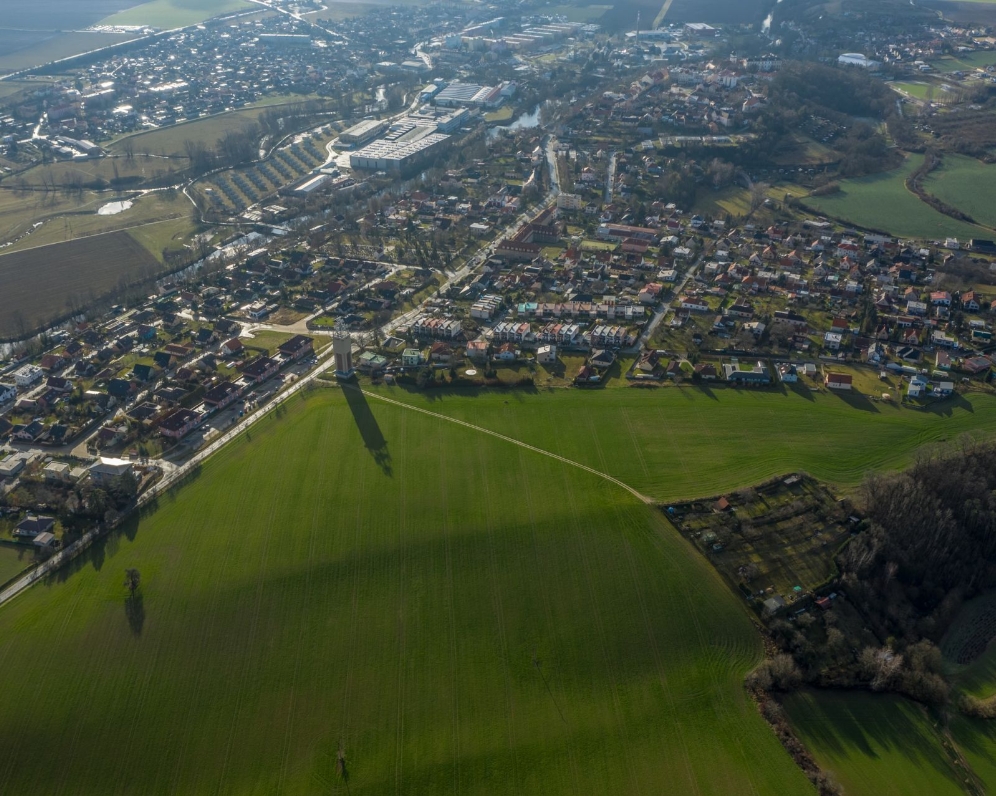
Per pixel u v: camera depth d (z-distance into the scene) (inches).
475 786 7091.5
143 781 7111.2
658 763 7288.4
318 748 7347.4
